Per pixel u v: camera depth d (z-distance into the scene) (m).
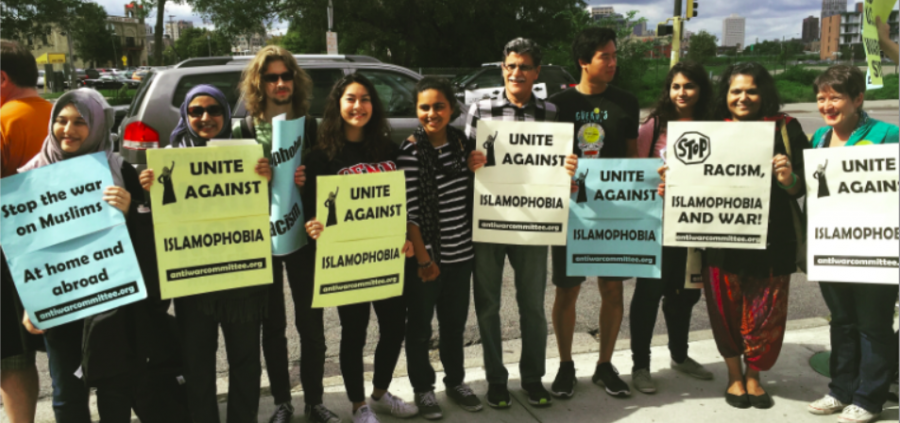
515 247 2.92
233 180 2.37
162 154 2.25
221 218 2.36
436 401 2.91
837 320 2.80
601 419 2.86
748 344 2.91
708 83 2.96
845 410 2.78
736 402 2.94
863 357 2.72
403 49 24.55
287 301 4.51
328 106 2.57
